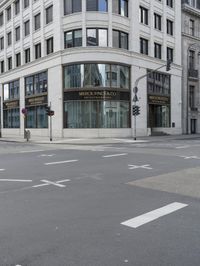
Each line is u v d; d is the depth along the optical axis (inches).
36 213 271.3
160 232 225.1
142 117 1612.9
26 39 1808.6
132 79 1549.0
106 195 334.3
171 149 867.4
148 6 1667.1
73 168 518.6
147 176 443.5
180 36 1888.5
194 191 349.4
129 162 588.7
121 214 267.6
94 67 1448.1
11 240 211.2
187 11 1945.1
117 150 844.6
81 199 318.3
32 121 1759.4
